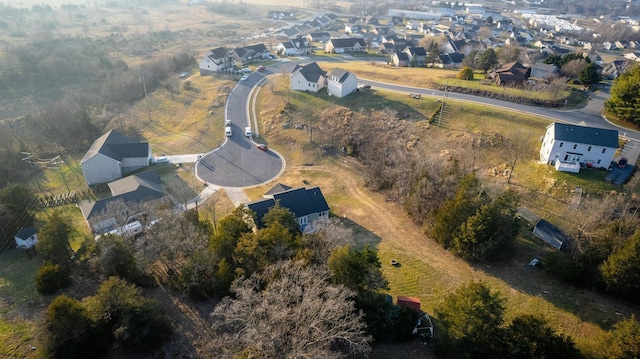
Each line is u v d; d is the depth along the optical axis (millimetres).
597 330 42125
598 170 64500
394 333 40531
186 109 107188
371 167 76000
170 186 74625
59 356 38781
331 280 41531
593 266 47375
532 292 47719
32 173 84375
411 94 96812
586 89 96375
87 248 52781
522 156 72125
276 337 33906
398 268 52188
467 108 86062
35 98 122562
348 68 123125
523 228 58375
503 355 35312
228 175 79312
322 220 55812
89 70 135375
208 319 44125
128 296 41625
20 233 59188
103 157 76938
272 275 40781
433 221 58406
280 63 134375
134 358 40688
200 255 44969
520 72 100188
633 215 51125
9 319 46125
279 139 90562
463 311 36469
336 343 40125
